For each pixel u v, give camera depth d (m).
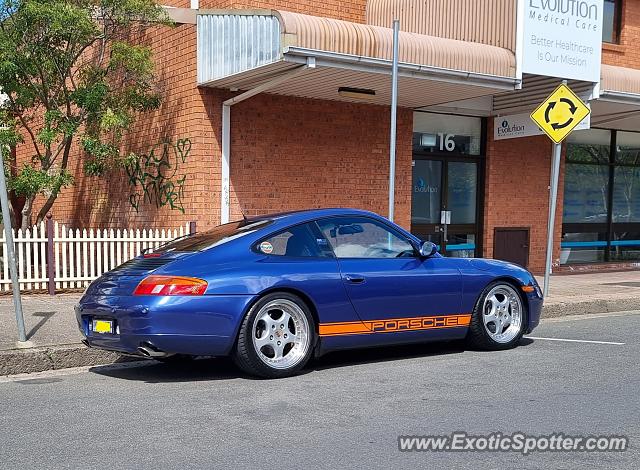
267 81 10.46
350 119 12.33
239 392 5.78
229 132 11.23
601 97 12.25
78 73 12.15
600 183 16.28
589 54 11.91
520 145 14.64
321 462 4.16
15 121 11.93
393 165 8.96
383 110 12.68
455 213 14.11
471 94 11.59
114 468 4.08
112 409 5.31
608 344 7.93
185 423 4.93
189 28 11.11
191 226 10.82
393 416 5.08
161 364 7.00
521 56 11.13
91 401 5.55
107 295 6.04
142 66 11.10
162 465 4.12
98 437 4.64
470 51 10.61
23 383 6.18
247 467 4.09
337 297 6.39
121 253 10.74
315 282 6.28
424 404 5.39
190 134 11.20
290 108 11.73
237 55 10.05
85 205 14.12
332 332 6.39
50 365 6.71
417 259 6.99
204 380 6.25
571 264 15.86
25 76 10.89
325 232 6.64
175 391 5.84
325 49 9.33
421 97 11.83
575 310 10.54
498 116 13.87
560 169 15.36
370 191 12.58
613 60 15.26
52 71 10.97
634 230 16.83
